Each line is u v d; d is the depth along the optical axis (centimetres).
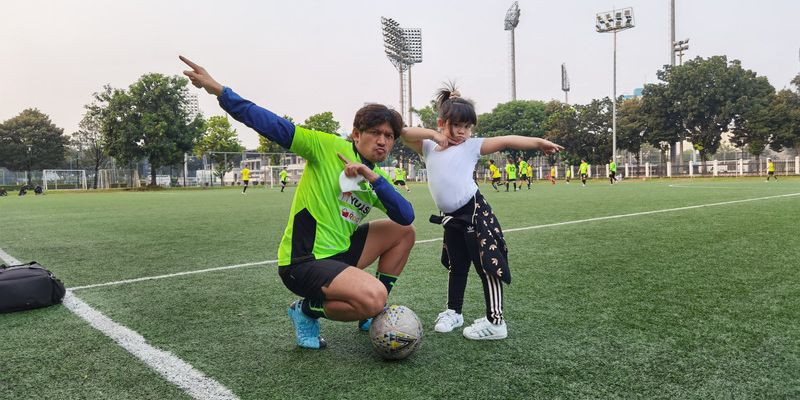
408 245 276
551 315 295
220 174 4803
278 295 360
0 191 3053
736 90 3819
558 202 1273
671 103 4028
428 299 340
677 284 366
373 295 218
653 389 194
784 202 1092
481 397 188
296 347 249
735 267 422
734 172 3856
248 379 209
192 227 839
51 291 333
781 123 3706
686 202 1148
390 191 229
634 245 545
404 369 218
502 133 5300
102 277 430
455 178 262
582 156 4809
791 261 444
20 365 229
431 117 5584
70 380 211
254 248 591
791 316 285
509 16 6147
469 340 256
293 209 240
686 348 237
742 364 217
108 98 3894
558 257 480
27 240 698
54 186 4578
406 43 5550
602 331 264
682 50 4547
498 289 255
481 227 254
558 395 189
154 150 3859
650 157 4984
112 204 1655
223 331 277
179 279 418
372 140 238
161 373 218
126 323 294
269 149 5112
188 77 220
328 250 237
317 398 189
